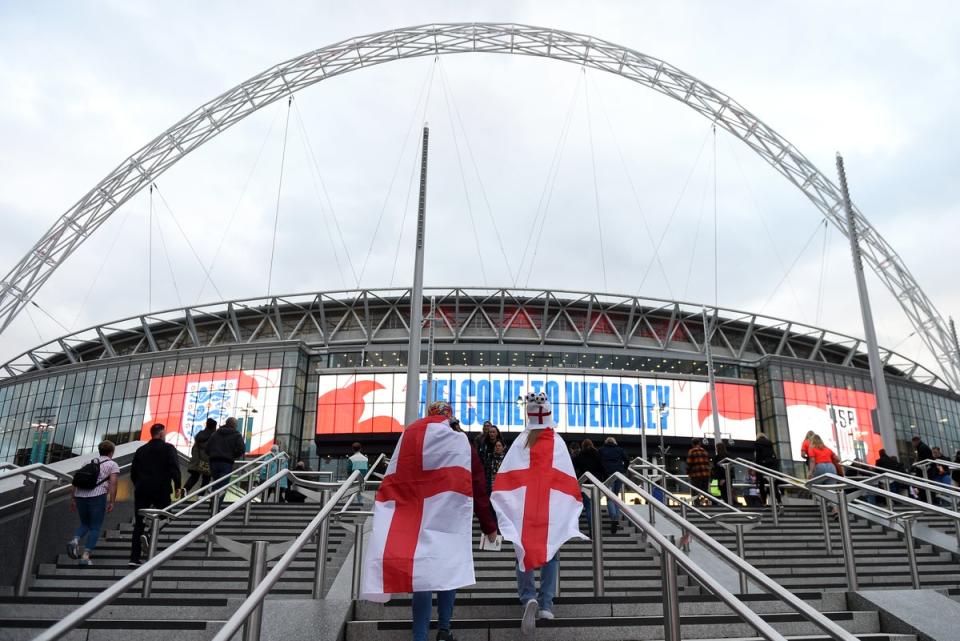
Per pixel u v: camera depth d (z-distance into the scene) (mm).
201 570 10016
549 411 7164
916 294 55562
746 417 63438
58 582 9352
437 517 5574
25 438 69000
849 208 31984
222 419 61500
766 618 6707
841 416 66250
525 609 5977
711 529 14094
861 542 13406
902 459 68812
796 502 23297
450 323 67250
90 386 67750
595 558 8383
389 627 6098
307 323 69750
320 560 7684
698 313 69750
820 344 71500
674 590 5477
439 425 5926
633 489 8609
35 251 60188
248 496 7430
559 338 67000
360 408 59750
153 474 10617
